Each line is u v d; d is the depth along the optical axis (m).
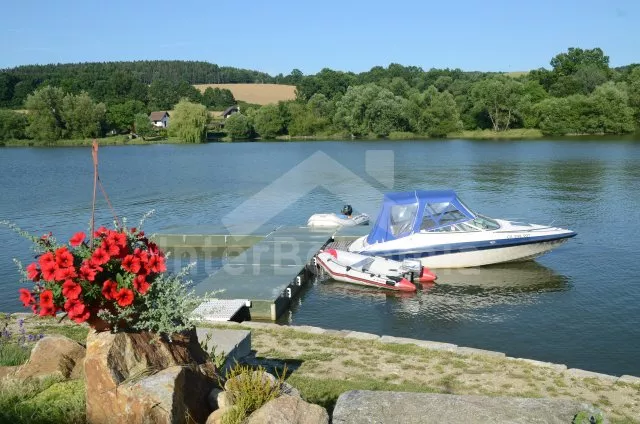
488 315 17.41
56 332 11.73
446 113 98.06
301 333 13.15
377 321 17.12
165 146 99.62
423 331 16.20
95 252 5.52
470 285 20.45
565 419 4.89
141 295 5.66
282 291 18.02
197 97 165.75
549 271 21.69
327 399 8.29
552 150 72.25
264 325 13.88
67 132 104.69
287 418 4.88
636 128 94.31
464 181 46.47
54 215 34.72
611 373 13.16
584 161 58.84
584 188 40.97
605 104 90.88
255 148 90.56
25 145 101.62
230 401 5.37
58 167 64.69
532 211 32.97
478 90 100.25
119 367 5.23
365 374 10.35
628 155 63.56
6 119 102.12
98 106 106.94
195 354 6.02
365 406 5.14
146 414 5.00
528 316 17.20
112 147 98.88
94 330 5.61
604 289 19.44
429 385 9.89
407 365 10.98
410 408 5.10
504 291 19.67
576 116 92.69
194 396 5.38
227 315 15.55
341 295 19.72
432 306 18.38
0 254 24.78
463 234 22.27
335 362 11.03
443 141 92.81
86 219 33.41
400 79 115.50
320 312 18.00
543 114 95.94
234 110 145.12
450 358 11.52
